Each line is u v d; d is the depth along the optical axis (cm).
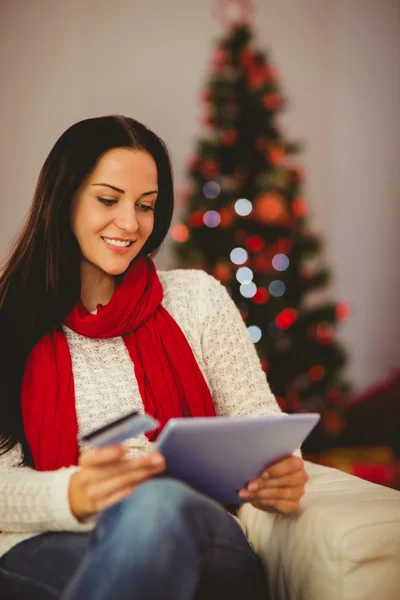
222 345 139
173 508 82
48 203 131
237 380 138
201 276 147
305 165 403
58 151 131
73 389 128
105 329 133
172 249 308
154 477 98
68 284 134
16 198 364
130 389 131
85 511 101
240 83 313
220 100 311
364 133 409
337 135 407
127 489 95
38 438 125
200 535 86
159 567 78
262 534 118
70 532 110
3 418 126
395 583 100
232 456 97
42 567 102
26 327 132
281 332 308
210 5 390
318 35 404
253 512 124
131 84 382
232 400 137
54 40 369
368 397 345
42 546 107
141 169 129
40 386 128
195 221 303
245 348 141
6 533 114
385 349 410
